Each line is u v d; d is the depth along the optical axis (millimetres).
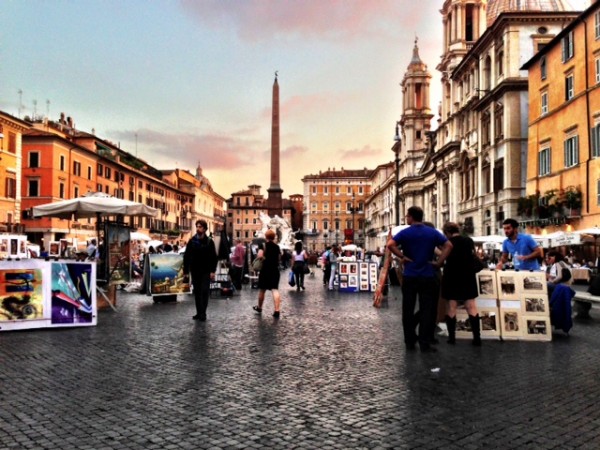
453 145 57156
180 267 18344
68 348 9492
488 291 11070
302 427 5410
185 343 10008
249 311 15320
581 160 34125
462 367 8172
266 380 7273
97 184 68812
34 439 5027
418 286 9523
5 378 7301
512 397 6512
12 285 11719
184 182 114875
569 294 11594
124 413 5812
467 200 53531
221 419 5645
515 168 43250
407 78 95938
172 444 4930
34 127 60781
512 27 43344
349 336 10938
